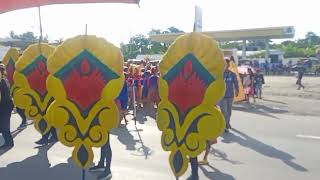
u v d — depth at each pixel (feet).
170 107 9.55
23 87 16.10
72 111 10.19
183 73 9.34
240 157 15.07
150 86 26.99
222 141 17.85
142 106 27.71
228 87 19.45
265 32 71.87
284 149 16.44
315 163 14.37
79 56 10.11
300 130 20.65
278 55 108.99
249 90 32.89
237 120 23.86
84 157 10.24
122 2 9.73
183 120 9.36
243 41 83.25
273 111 28.17
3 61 21.65
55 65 10.19
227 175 12.81
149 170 13.16
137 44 106.42
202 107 9.18
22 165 13.71
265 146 16.94
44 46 16.01
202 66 9.16
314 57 125.49
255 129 20.84
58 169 13.25
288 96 39.34
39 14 16.08
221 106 19.61
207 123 9.16
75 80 10.12
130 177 12.40
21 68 16.01
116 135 18.81
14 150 15.81
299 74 48.32
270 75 85.56
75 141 10.25
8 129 16.17
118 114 10.30
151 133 19.33
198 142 9.24
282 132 20.08
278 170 13.44
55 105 10.27
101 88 10.10
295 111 28.17
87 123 10.17
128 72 27.48
